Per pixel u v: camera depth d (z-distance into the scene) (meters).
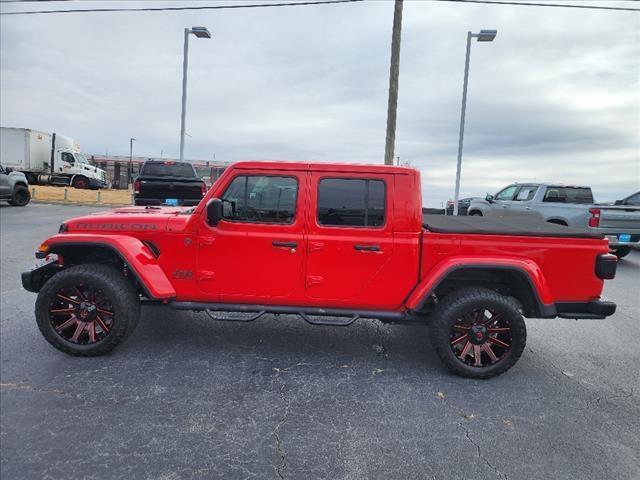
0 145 28.94
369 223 4.03
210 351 4.34
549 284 3.98
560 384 3.89
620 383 3.93
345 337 4.87
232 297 4.13
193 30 17.61
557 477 2.64
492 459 2.79
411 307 3.90
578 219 10.51
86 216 4.37
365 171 4.02
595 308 3.94
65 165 31.62
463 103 18.19
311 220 4.02
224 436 2.95
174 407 3.28
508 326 3.87
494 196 14.39
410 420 3.22
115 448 2.78
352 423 3.16
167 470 2.59
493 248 3.96
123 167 42.28
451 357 3.89
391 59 13.77
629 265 10.32
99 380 3.66
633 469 2.73
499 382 3.90
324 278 4.04
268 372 3.93
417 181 4.02
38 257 4.06
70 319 4.07
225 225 4.07
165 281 4.10
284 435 2.98
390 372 4.02
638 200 12.91
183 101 18.20
